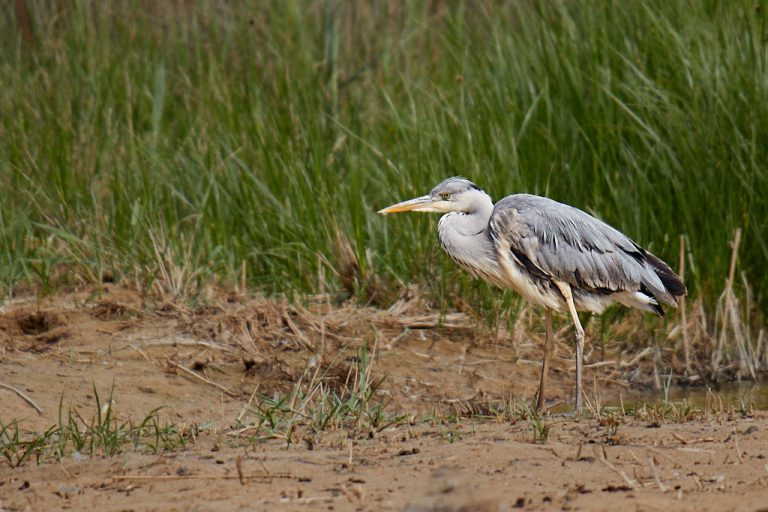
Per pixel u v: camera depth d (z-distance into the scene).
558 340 11.98
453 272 12.31
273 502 6.44
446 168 12.75
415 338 11.62
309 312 11.74
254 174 13.19
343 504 6.36
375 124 14.25
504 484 6.71
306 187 12.73
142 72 15.48
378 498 6.46
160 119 14.50
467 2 17.16
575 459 7.32
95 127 14.31
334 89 14.68
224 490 6.74
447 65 14.81
